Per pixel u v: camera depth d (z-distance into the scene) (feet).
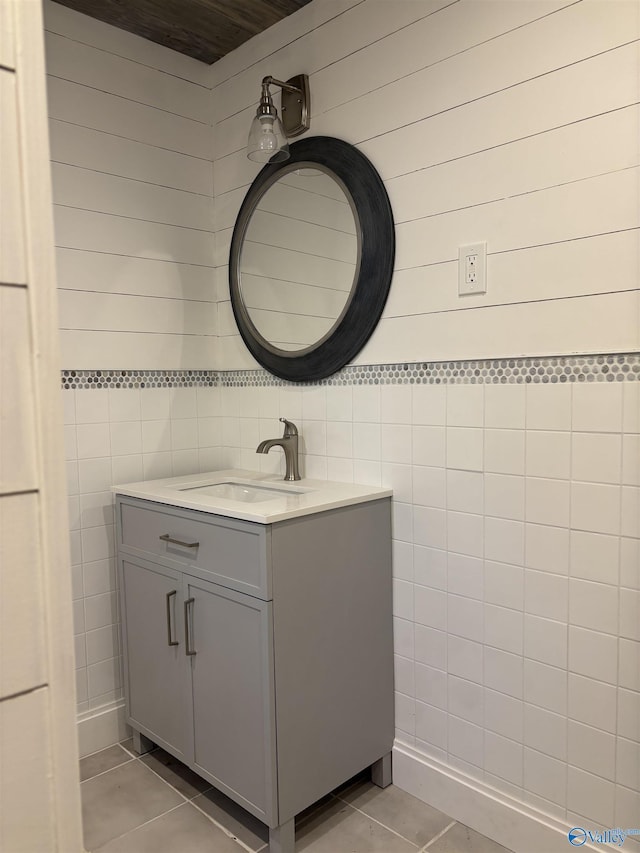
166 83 7.64
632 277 4.63
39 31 1.66
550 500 5.15
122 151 7.28
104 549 7.25
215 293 8.24
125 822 5.93
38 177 1.66
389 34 6.04
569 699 5.13
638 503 4.68
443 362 5.78
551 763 5.26
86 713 7.12
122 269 7.32
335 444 6.84
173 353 7.83
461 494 5.73
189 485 7.09
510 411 5.34
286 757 5.40
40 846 1.73
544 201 5.06
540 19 5.00
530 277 5.17
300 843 5.60
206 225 8.13
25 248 1.64
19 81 1.62
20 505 1.66
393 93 6.04
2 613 1.64
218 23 7.12
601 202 4.75
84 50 6.91
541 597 5.24
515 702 5.46
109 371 7.25
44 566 1.71
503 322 5.35
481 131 5.41
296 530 5.41
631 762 4.81
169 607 6.24
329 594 5.72
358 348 6.42
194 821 5.94
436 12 5.66
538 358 5.16
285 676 5.37
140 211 7.47
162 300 7.71
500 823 5.57
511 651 5.46
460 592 5.79
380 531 6.19
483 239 5.45
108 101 7.14
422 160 5.84
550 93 4.98
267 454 7.71
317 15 6.69
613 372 4.75
